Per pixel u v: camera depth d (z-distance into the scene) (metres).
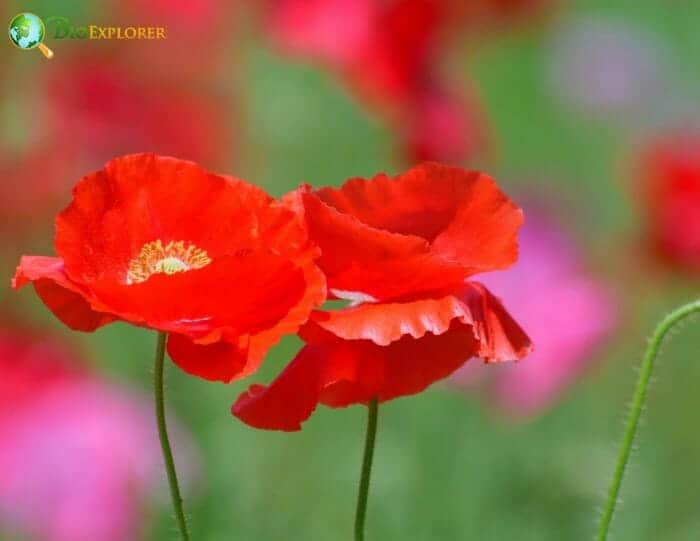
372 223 0.92
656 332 0.92
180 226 0.90
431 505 1.32
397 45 1.27
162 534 1.20
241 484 1.30
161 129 1.32
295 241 0.88
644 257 1.30
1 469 1.14
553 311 1.26
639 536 1.35
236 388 1.34
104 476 1.14
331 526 1.31
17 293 1.33
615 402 1.47
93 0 1.47
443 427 1.35
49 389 1.15
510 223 0.91
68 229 0.89
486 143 1.32
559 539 1.30
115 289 0.87
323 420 1.36
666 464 1.44
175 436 1.23
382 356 0.90
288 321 0.87
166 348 0.88
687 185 1.26
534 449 1.34
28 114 1.29
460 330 0.90
